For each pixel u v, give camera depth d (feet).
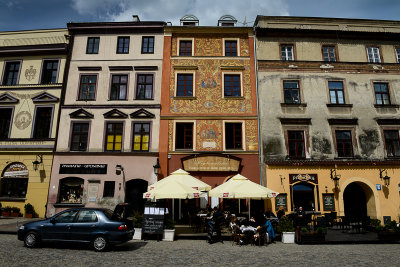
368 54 68.59
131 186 60.80
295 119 62.59
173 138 61.98
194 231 47.26
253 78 65.46
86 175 60.44
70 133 62.69
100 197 59.31
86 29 68.59
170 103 63.98
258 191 43.06
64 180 61.05
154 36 68.44
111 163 60.85
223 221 45.50
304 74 65.87
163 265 25.76
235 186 44.88
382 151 62.34
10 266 23.73
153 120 63.05
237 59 66.69
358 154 61.77
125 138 62.28
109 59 66.90
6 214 59.26
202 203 59.41
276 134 62.13
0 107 65.41
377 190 59.31
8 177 61.67
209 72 65.82
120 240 31.40
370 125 63.57
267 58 66.69
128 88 65.21
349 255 31.35
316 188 58.75
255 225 40.45
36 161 60.64
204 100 64.13
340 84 66.13
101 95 64.90
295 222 44.86
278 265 26.45
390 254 31.99
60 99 64.28
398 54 68.85
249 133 62.28
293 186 58.95
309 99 64.49
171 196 40.16
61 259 26.91
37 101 64.75
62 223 32.35
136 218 41.55
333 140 62.28
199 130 62.44
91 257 28.25
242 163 60.70
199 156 60.39
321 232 39.63
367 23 70.74
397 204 58.65
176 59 66.64
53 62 68.08
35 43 69.15
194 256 29.99
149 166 60.59
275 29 66.95
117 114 63.46
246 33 68.59
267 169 59.31
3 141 63.16
